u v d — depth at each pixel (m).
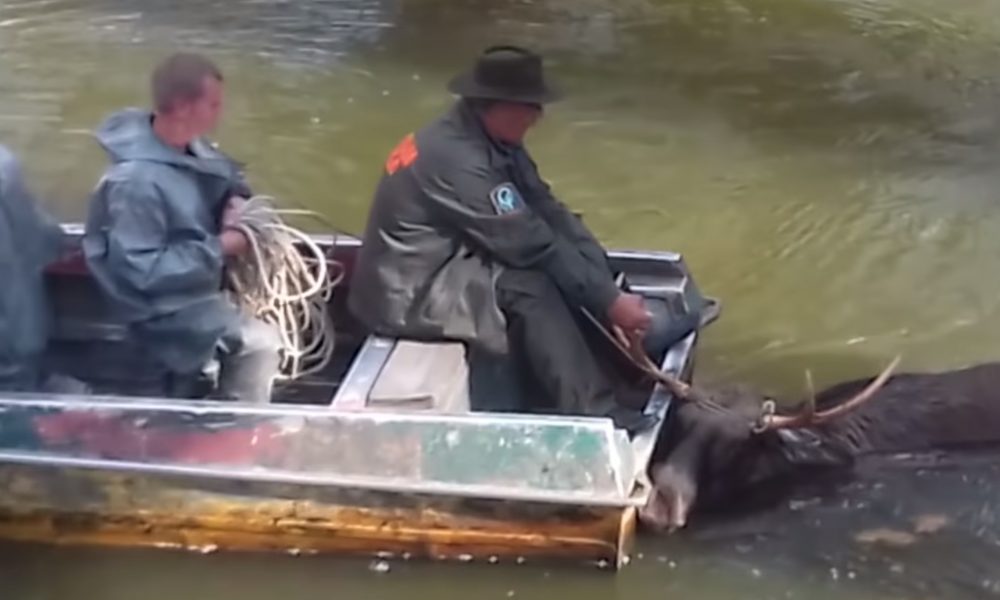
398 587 7.86
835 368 10.30
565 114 14.73
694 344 9.15
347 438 7.75
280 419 7.78
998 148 14.05
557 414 8.28
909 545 8.23
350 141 13.95
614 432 7.65
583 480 7.61
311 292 8.78
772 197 12.98
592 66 15.98
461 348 8.23
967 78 15.84
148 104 14.63
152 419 7.85
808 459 8.69
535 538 7.78
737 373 10.20
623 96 15.20
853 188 13.19
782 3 18.02
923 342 10.68
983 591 7.92
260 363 8.38
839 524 8.36
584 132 14.32
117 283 7.88
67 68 15.55
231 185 8.53
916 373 9.64
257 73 15.53
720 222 12.50
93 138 13.83
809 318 11.00
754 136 14.29
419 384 7.95
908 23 17.39
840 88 15.53
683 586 7.90
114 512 7.98
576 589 7.85
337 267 9.34
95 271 7.92
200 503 7.89
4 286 8.12
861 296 11.34
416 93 15.13
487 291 8.20
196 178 8.12
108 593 7.82
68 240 8.77
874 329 10.85
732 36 16.94
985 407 8.95
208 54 15.98
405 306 8.23
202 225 8.09
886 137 14.30
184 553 8.06
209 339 8.14
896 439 8.86
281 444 7.79
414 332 8.25
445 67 15.80
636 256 9.41
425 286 8.23
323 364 8.95
